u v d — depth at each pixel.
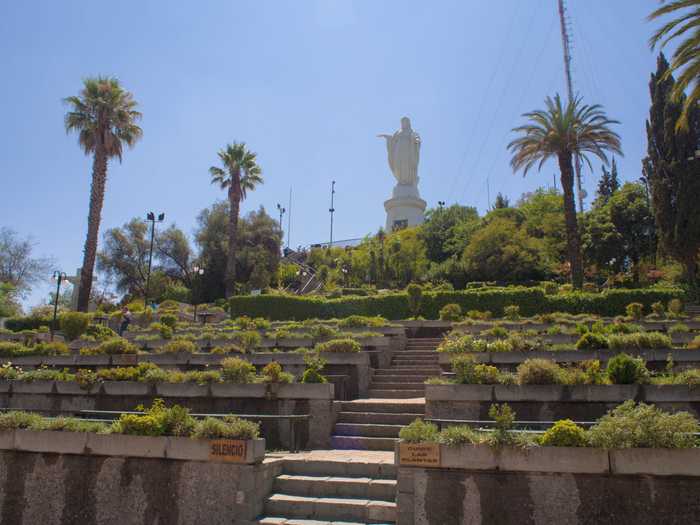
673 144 39.09
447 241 58.59
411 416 12.23
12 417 9.64
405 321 26.14
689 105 21.33
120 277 59.97
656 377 12.06
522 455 7.51
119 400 13.96
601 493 7.23
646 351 14.58
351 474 9.45
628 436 7.24
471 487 7.67
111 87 37.62
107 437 9.05
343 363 15.39
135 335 27.41
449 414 11.91
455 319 26.70
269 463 9.15
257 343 19.75
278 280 59.59
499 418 7.83
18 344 21.16
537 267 46.88
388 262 52.81
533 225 53.97
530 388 11.58
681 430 7.22
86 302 34.78
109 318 33.62
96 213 36.12
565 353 15.00
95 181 36.53
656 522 7.01
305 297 36.06
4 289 45.44
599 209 51.59
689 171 37.78
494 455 7.61
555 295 30.77
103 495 8.92
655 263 47.22
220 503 8.44
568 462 7.35
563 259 50.88
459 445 7.77
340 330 22.58
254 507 8.48
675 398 10.95
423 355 19.41
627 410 7.88
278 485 9.16
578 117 37.25
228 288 48.28
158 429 8.98
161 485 8.73
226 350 17.70
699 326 23.08
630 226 48.19
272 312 36.12
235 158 49.88
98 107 37.03
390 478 9.24
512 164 39.06
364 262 54.06
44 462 9.29
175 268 62.28
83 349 19.36
